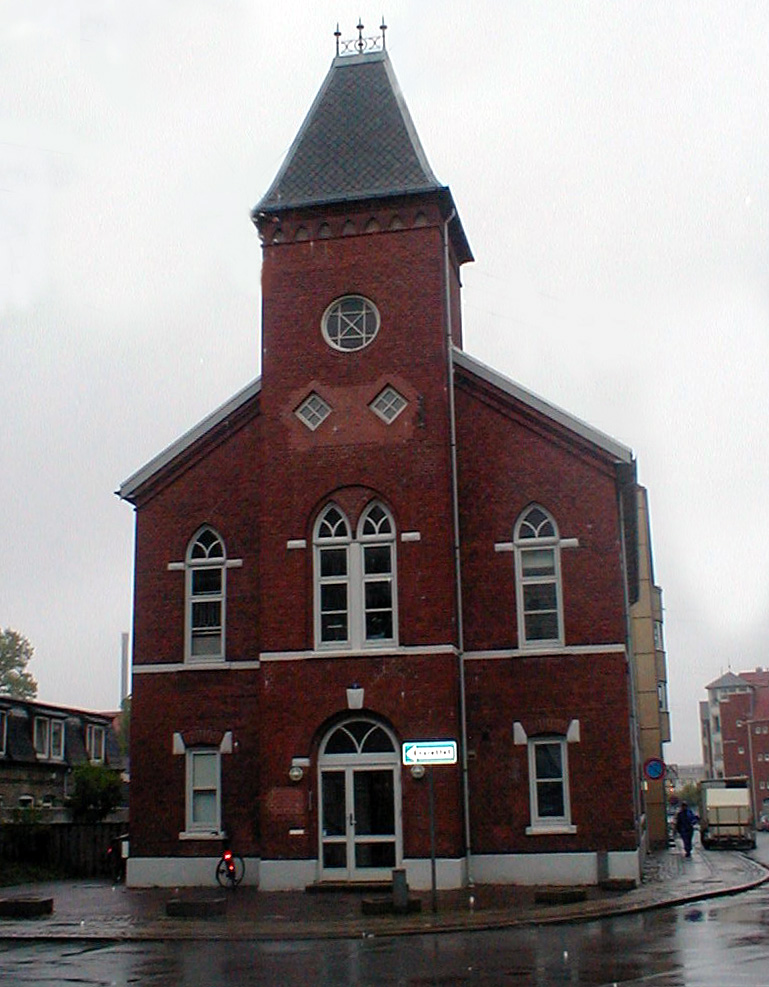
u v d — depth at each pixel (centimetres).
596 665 2941
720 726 14188
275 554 2991
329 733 2900
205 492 3234
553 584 3025
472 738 2967
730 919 2222
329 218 3142
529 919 2231
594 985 1488
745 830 5669
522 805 2916
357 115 3281
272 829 2858
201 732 3097
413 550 2928
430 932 2136
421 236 3091
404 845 2789
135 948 2005
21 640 9231
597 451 3034
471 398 3123
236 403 3247
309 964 1762
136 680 3169
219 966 1756
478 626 3016
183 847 3055
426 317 3045
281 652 2933
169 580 3206
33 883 3291
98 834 3525
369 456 2994
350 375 3050
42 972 1712
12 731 4928
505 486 3069
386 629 2931
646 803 4588
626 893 2680
